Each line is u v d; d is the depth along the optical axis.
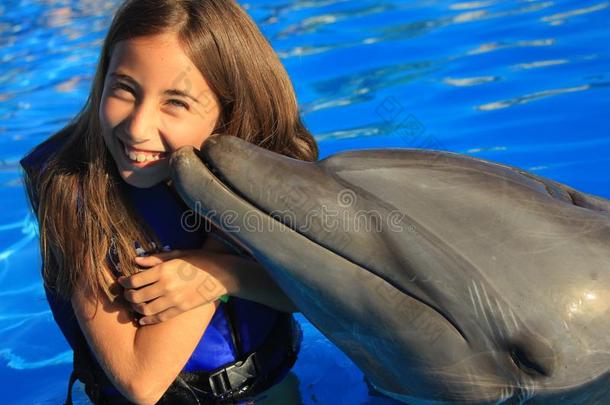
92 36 9.84
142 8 3.46
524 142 6.41
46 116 7.89
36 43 9.82
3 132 7.60
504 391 3.37
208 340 3.96
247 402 4.08
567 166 6.02
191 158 3.23
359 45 8.70
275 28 9.48
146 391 3.61
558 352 3.23
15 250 5.88
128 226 3.71
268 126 3.88
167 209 3.77
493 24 8.87
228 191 3.22
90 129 3.67
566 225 3.32
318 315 3.45
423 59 8.16
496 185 3.36
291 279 3.33
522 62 7.82
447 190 3.29
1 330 5.06
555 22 8.70
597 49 7.90
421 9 9.60
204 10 3.52
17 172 6.86
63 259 3.72
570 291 3.23
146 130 3.41
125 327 3.68
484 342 3.28
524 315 3.22
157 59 3.38
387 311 3.28
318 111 7.30
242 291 3.68
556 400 3.35
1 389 4.52
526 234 3.27
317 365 4.44
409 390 3.61
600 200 3.61
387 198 3.24
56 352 4.83
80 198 3.67
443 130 6.71
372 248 3.22
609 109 6.77
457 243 3.23
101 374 3.93
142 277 3.54
